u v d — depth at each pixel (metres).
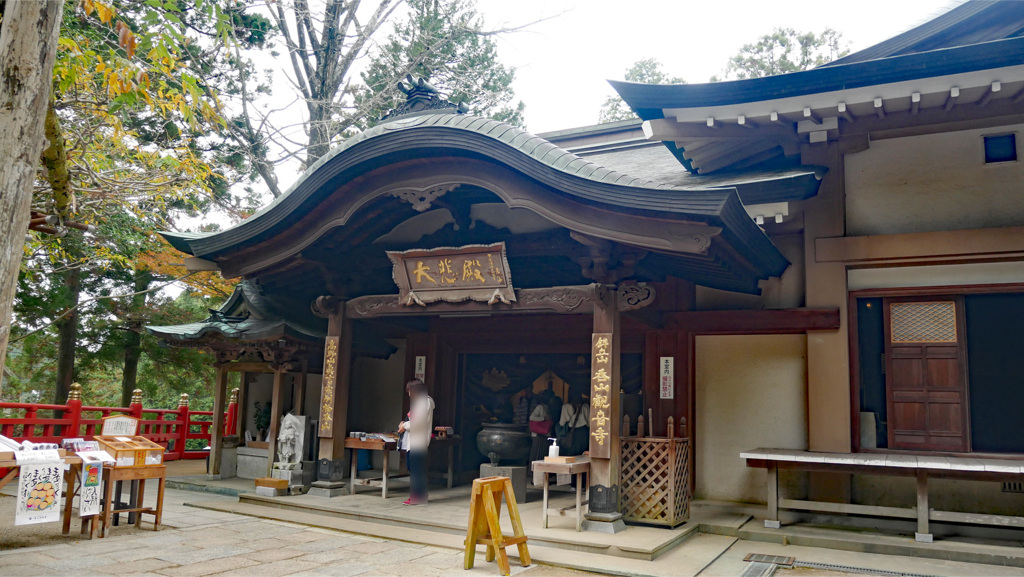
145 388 17.97
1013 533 6.41
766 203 6.93
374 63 17.17
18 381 19.12
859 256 7.39
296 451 8.63
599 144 12.09
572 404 10.39
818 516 7.20
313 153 16.56
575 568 5.41
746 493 7.84
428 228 8.78
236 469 9.73
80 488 5.95
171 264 14.12
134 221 11.16
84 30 8.08
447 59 16.88
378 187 7.43
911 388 7.23
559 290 6.91
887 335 7.42
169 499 8.39
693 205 5.63
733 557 5.89
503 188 6.77
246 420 10.02
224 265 8.56
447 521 6.77
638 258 6.59
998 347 7.03
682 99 7.21
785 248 8.01
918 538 6.12
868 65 6.43
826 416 7.32
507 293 7.11
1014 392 6.91
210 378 19.42
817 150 7.75
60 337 15.05
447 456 10.09
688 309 8.24
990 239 6.88
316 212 7.70
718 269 6.75
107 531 6.10
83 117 7.54
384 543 6.22
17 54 3.24
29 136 3.29
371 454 10.91
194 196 14.00
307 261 8.16
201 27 12.56
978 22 6.91
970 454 6.86
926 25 7.00
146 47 5.60
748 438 7.91
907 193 7.45
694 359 8.28
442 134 6.75
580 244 7.23
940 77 6.38
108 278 15.57
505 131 6.68
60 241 10.92
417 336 10.55
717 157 8.24
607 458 6.45
